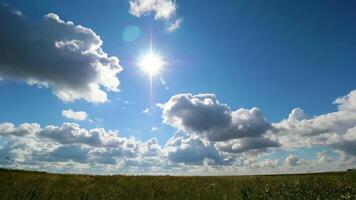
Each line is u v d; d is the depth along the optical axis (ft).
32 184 53.78
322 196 32.65
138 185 57.26
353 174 57.31
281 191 37.83
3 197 34.19
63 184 57.16
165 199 38.60
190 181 66.74
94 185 56.34
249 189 40.06
